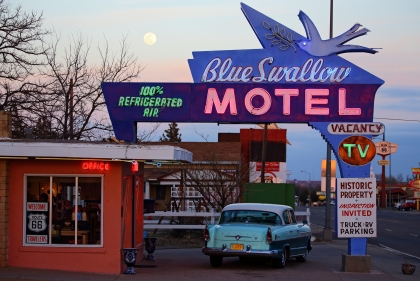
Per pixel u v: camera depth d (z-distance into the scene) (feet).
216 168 87.61
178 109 52.01
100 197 43.78
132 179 48.55
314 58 51.65
